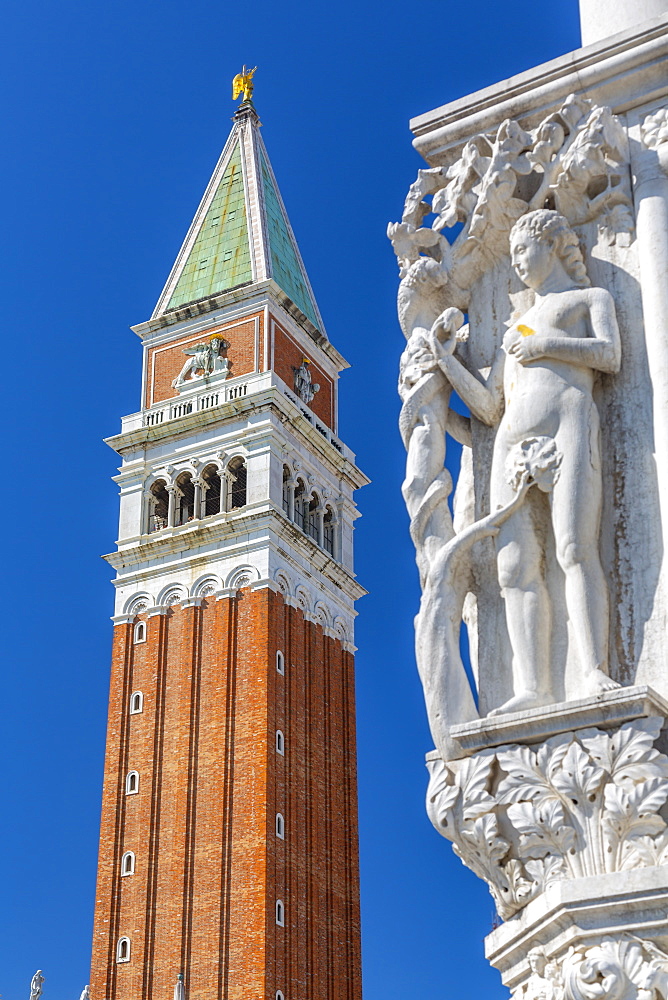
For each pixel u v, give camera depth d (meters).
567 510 5.64
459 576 5.95
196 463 80.25
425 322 6.54
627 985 4.92
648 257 5.94
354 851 78.00
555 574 5.75
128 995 69.31
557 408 5.78
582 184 6.18
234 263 85.81
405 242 6.61
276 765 73.25
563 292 6.00
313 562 80.56
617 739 5.24
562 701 5.57
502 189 6.28
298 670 77.38
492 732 5.49
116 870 72.69
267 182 91.69
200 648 76.25
